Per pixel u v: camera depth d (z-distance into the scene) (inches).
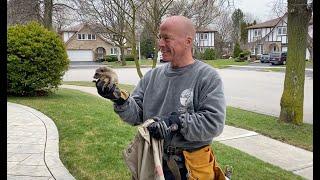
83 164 183.2
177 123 79.1
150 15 402.3
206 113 80.6
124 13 417.1
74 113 317.4
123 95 89.2
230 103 520.7
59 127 265.9
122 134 242.2
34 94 477.7
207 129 80.0
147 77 96.6
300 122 343.3
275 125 337.1
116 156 195.0
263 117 382.6
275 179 185.3
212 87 83.8
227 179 93.0
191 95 85.2
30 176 167.8
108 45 2406.5
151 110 90.7
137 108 93.5
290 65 340.2
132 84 812.0
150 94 92.0
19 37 447.5
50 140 229.8
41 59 453.4
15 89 453.1
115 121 286.2
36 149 209.5
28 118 302.0
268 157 239.8
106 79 84.8
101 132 245.6
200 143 85.7
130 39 434.0
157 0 398.6
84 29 2354.8
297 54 336.5
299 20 331.6
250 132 309.3
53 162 187.0
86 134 240.4
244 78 986.7
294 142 277.7
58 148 212.1
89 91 625.9
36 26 465.7
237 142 276.7
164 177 86.5
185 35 86.1
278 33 2421.3
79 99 463.2
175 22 85.6
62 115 309.9
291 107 344.2
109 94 85.6
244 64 1742.1
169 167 86.0
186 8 410.3
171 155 86.0
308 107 469.7
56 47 468.1
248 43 2652.6
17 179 163.9
